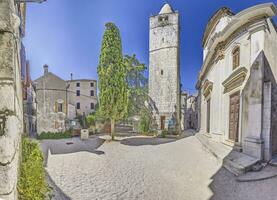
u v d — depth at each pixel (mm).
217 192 6723
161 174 8781
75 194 6465
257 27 9883
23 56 6391
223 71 13531
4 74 2506
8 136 2422
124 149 14312
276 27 11367
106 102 18031
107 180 7930
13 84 2562
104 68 18156
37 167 3545
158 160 11273
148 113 30516
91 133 24219
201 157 11523
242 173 7945
